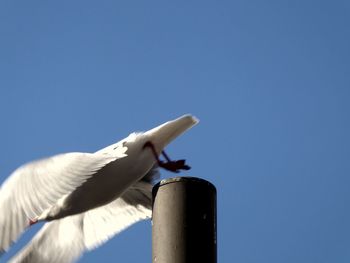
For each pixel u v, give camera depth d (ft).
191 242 27.68
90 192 35.96
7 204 33.76
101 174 35.63
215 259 27.91
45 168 34.12
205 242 27.81
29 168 34.24
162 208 28.30
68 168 33.99
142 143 36.22
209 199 28.40
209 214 28.22
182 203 28.17
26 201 33.65
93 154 34.94
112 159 34.53
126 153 35.88
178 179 28.43
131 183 36.52
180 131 36.68
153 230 28.43
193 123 36.73
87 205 36.32
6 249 33.32
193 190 28.32
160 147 36.63
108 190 36.17
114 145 36.09
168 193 28.37
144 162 36.19
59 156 34.53
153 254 28.12
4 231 33.42
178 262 27.48
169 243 27.76
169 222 28.02
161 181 28.68
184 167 37.73
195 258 27.53
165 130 36.47
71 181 33.63
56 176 33.81
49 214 36.47
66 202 36.09
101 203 36.60
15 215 33.55
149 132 36.42
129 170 35.94
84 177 33.81
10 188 34.01
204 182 28.53
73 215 37.99
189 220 27.96
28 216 33.40
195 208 28.12
